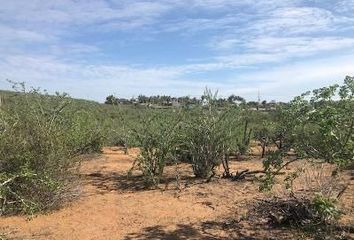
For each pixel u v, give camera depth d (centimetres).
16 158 794
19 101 889
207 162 1108
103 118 1905
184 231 711
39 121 859
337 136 595
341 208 751
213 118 1123
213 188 993
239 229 713
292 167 1095
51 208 833
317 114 596
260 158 1504
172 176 1148
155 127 1079
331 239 631
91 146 1488
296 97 632
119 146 1892
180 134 1102
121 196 950
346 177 995
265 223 735
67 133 919
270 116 1462
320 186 785
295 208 716
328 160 614
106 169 1270
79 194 923
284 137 671
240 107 1191
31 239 677
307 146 629
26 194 797
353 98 587
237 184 1023
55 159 843
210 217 782
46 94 927
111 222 762
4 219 769
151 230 718
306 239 653
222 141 1108
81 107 1494
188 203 879
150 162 1052
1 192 691
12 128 826
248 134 1585
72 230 720
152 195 952
